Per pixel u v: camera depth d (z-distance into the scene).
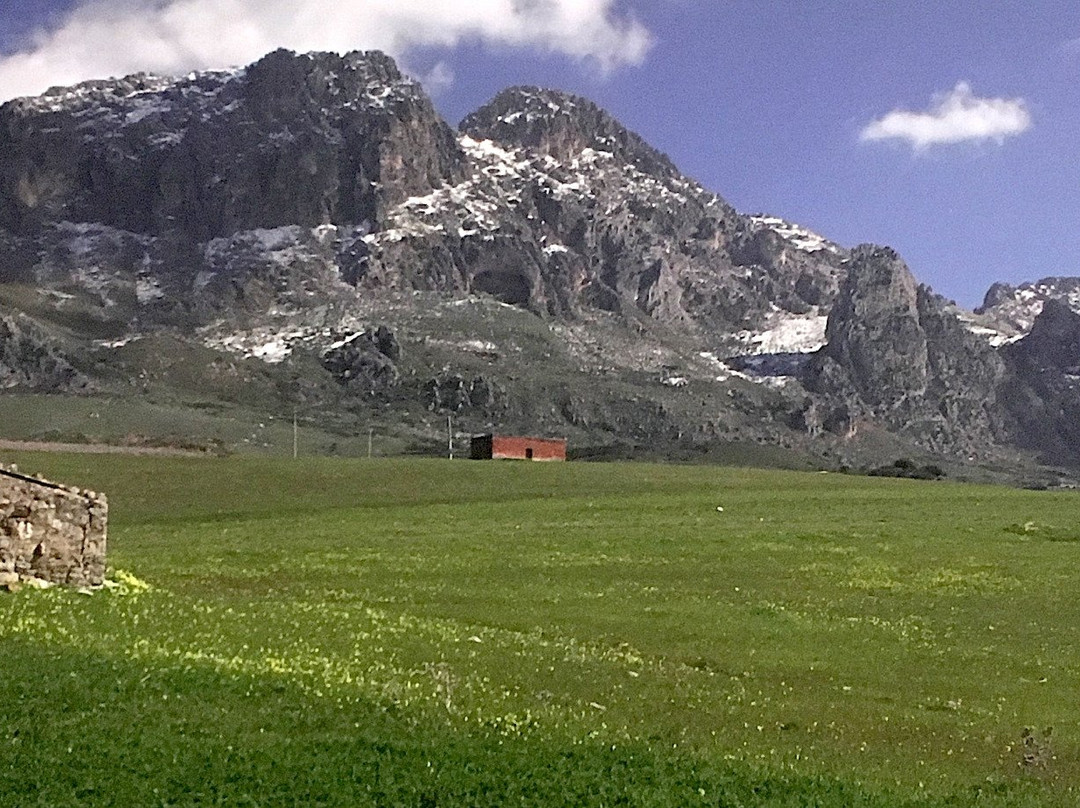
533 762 25.47
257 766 23.33
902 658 48.28
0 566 42.94
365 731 26.89
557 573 68.75
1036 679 45.47
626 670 41.88
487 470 142.38
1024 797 28.66
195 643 36.12
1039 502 115.19
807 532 88.38
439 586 62.56
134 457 139.88
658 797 23.88
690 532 88.62
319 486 126.00
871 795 26.27
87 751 23.27
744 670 44.72
